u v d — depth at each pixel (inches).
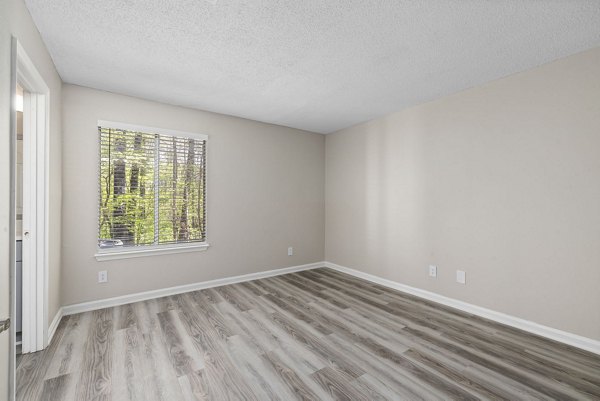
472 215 110.2
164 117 127.5
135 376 69.9
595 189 81.9
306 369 73.4
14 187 52.2
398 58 89.4
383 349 83.3
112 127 115.1
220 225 143.3
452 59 89.9
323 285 145.1
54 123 93.0
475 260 109.1
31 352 79.8
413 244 131.7
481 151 107.6
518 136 97.7
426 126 127.1
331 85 109.8
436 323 101.0
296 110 138.2
